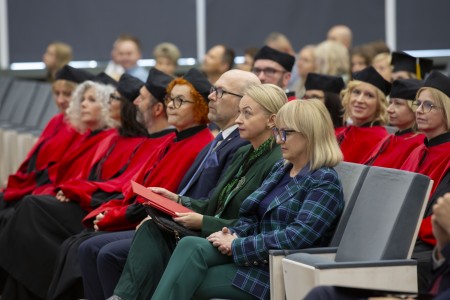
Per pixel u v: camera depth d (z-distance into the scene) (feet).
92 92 29.60
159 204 20.53
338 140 25.30
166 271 18.99
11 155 38.88
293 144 19.03
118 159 27.66
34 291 26.25
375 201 18.19
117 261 22.26
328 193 18.54
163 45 40.75
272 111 20.65
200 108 24.52
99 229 24.80
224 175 21.75
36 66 57.21
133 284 20.42
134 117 27.55
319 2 50.90
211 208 21.48
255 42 52.47
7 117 43.80
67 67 31.99
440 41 48.03
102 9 55.88
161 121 26.61
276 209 19.08
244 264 18.86
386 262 16.99
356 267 16.83
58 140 32.04
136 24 55.31
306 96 27.09
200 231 20.47
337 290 16.05
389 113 24.13
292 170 19.51
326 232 18.85
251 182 20.65
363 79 25.14
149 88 26.30
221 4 53.21
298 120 18.88
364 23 49.78
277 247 18.44
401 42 48.80
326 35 50.88
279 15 51.90
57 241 26.50
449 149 21.38
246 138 20.95
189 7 54.13
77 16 56.34
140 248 20.68
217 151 22.81
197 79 24.53
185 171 24.36
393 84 24.06
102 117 29.58
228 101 22.62
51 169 30.89
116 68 44.78
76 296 24.88
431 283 16.17
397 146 23.75
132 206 24.35
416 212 17.54
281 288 18.01
